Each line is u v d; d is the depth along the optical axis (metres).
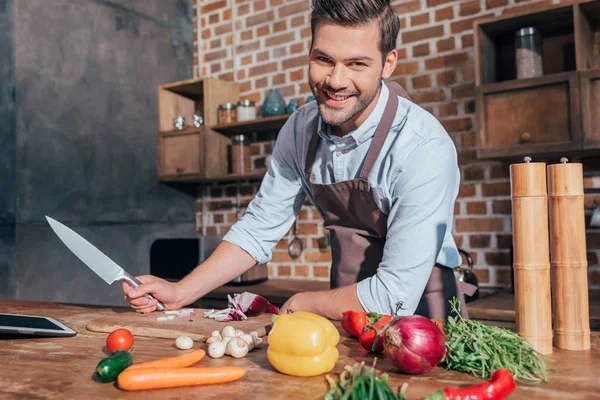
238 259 1.48
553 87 2.30
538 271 0.94
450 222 1.38
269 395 0.78
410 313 1.19
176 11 3.71
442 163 1.23
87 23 3.12
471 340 0.85
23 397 0.79
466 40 2.84
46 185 2.88
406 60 3.01
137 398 0.78
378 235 1.42
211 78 3.37
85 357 1.01
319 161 1.43
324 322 0.91
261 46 3.50
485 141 2.44
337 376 0.86
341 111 1.17
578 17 2.30
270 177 1.54
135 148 3.38
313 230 3.27
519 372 0.81
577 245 0.97
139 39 3.43
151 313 1.38
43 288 2.83
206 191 3.71
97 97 3.16
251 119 3.28
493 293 2.59
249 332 1.15
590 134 2.21
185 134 3.39
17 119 2.75
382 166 1.30
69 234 1.38
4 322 1.23
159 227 3.50
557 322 0.98
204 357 0.98
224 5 3.65
